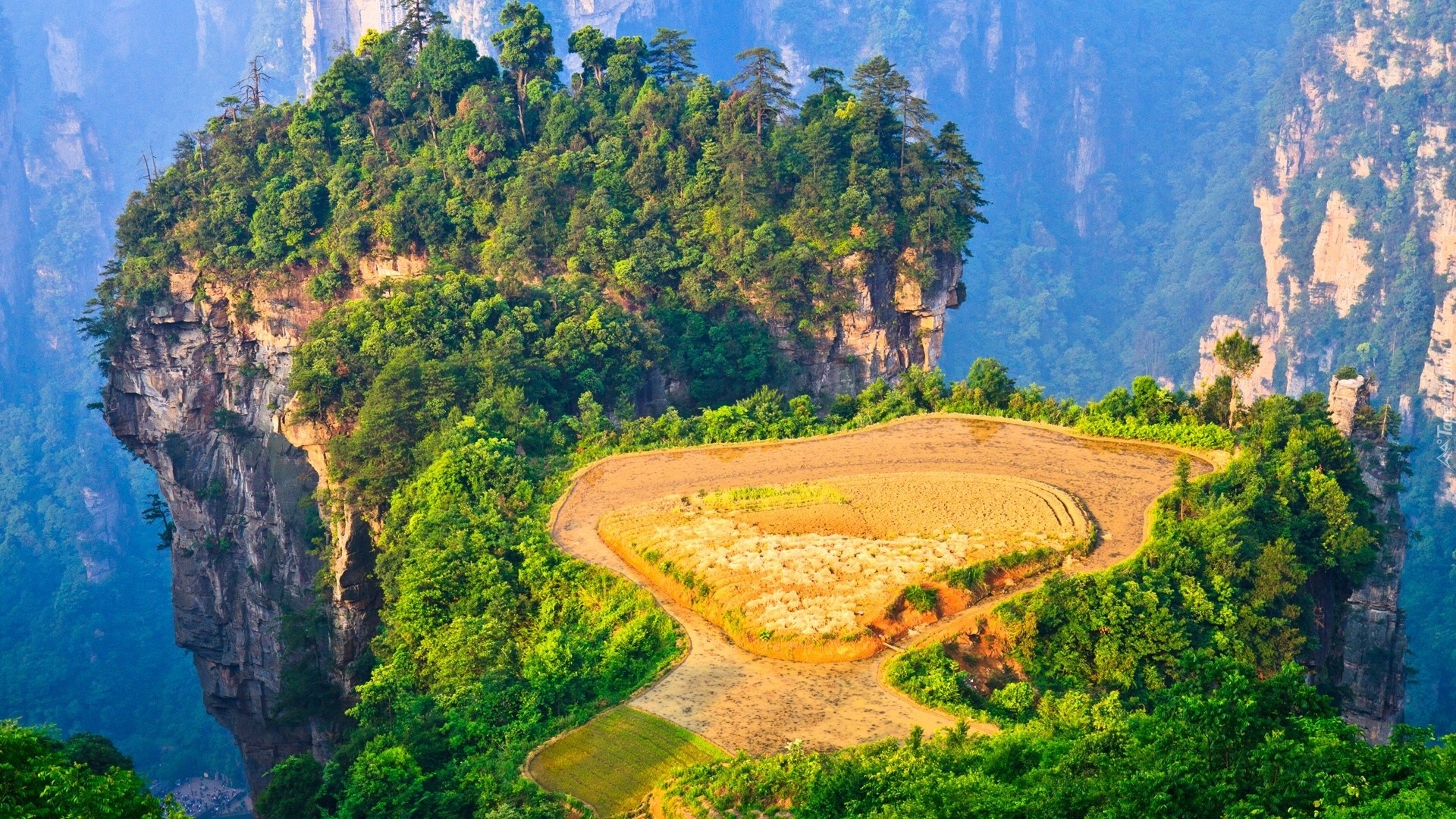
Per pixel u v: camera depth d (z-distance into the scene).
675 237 171.62
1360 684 141.12
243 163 176.62
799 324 168.50
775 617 93.50
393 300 147.62
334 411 143.00
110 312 174.38
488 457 121.06
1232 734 67.12
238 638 169.62
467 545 109.38
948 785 69.25
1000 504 112.44
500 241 166.00
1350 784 63.00
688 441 132.12
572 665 92.62
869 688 87.69
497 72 192.75
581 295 157.38
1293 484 115.50
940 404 141.25
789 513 111.94
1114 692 83.62
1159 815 63.28
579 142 178.62
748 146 171.38
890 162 175.50
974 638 93.75
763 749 81.56
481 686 91.88
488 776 82.38
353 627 139.25
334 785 89.75
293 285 169.12
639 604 99.44
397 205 168.38
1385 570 142.00
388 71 187.50
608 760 82.38
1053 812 65.62
